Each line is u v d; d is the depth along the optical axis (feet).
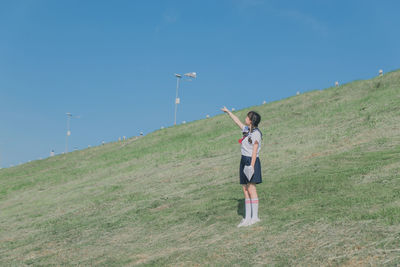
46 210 40.88
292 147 45.21
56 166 97.35
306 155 38.96
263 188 27.55
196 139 77.56
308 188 25.14
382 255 13.01
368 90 72.18
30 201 51.03
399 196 19.31
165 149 74.13
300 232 16.84
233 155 51.26
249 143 19.61
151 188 40.22
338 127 51.34
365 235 14.88
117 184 48.34
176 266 16.07
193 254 17.10
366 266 12.55
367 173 25.99
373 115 51.65
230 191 30.27
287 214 20.03
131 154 80.94
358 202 19.67
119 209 33.06
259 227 18.84
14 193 64.44
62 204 42.50
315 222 17.66
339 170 28.73
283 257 14.58
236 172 38.73
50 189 59.16
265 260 14.70
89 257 20.75
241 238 17.88
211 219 23.08
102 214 32.55
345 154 34.65
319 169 30.55
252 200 19.92
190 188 35.55
